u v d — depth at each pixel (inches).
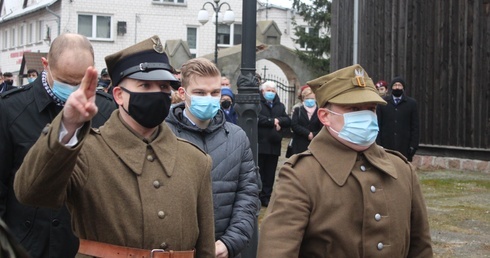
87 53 155.3
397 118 458.9
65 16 1397.6
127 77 128.8
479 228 367.2
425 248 143.7
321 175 137.3
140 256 121.6
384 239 135.0
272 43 1083.3
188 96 176.7
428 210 413.7
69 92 155.4
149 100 126.3
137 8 1427.2
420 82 618.5
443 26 599.8
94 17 1406.3
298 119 417.7
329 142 140.6
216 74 178.2
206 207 133.5
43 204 110.3
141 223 122.6
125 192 122.6
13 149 157.4
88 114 102.7
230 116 350.6
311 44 1152.8
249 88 262.7
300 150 417.4
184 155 131.8
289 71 1100.5
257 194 181.3
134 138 127.0
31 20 1628.9
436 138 604.7
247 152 182.4
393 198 137.9
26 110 158.2
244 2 260.8
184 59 976.9
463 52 584.4
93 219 122.0
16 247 62.6
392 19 645.9
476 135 575.8
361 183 135.7
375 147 142.3
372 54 668.7
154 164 127.0
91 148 124.3
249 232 173.0
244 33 262.4
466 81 582.2
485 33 567.5
